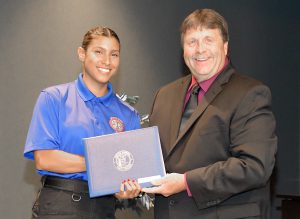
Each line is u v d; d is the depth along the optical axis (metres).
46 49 3.62
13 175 3.51
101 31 2.31
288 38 4.68
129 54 3.89
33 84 3.57
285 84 4.67
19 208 3.52
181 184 1.99
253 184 1.93
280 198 4.35
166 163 2.15
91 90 2.34
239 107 2.01
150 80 3.97
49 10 3.63
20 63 3.54
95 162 2.11
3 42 3.50
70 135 2.21
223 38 2.14
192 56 2.12
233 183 1.92
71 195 2.15
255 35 4.49
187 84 2.26
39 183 3.56
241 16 4.42
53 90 2.27
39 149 2.18
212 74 2.14
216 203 1.97
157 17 4.02
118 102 2.46
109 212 2.26
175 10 4.09
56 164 2.16
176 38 4.09
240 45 4.41
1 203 3.48
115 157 2.12
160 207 2.16
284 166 4.62
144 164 2.12
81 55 2.35
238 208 1.99
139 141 2.13
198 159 2.03
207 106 2.07
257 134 1.96
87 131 2.23
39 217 2.15
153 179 2.10
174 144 2.11
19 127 3.53
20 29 3.55
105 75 2.30
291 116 4.70
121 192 2.13
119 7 3.86
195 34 2.11
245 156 1.95
